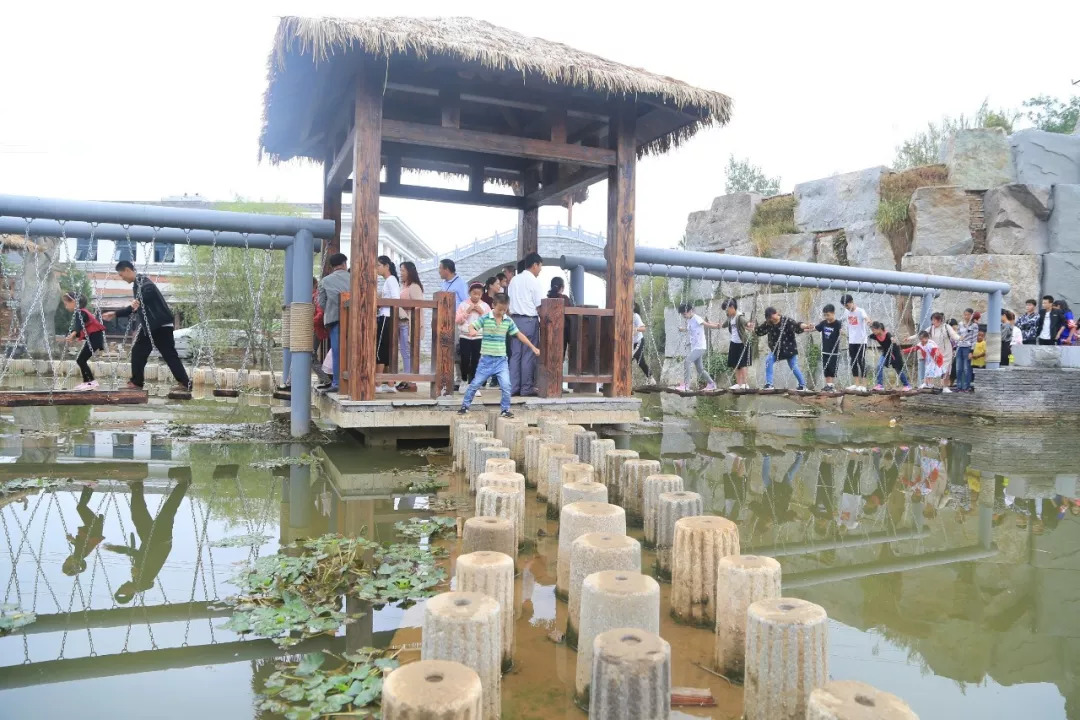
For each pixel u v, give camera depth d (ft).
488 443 23.95
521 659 12.81
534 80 30.09
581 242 85.35
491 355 29.50
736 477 29.04
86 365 28.81
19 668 12.37
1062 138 57.72
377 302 29.25
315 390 37.17
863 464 32.14
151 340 28.25
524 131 38.83
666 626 14.26
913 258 57.16
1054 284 55.16
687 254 38.93
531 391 33.68
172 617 14.47
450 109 30.73
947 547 20.35
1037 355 49.06
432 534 19.38
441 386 30.42
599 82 28.99
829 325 42.50
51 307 60.95
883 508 24.64
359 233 28.73
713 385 40.42
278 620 14.03
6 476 26.35
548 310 32.27
